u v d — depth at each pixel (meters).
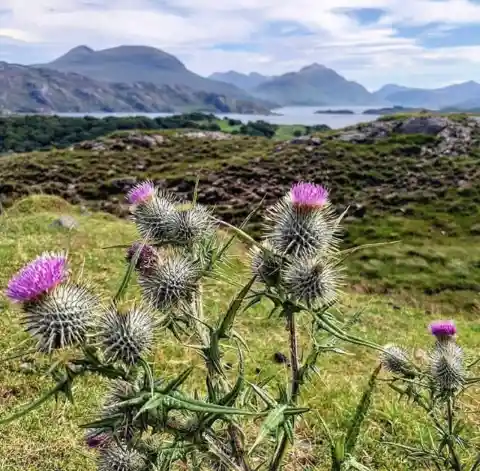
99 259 10.46
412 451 3.34
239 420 2.59
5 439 4.49
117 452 2.58
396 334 9.15
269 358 6.66
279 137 94.81
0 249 10.62
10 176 42.84
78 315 2.26
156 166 46.78
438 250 24.89
